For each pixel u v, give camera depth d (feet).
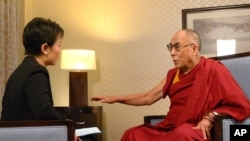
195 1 11.18
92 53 10.96
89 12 12.28
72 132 4.95
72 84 11.05
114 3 12.03
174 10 11.37
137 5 11.77
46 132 4.83
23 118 5.01
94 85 12.07
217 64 7.18
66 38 12.45
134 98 8.34
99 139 10.83
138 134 7.06
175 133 6.25
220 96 6.65
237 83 7.16
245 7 10.61
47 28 5.45
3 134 4.69
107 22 12.08
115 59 11.93
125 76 11.78
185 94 7.18
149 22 11.62
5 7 10.97
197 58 7.36
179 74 7.63
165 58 11.40
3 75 10.68
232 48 10.68
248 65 7.68
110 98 8.24
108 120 11.87
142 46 11.65
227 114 6.16
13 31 11.25
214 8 10.89
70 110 10.73
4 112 5.27
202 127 6.20
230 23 10.75
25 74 5.08
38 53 5.48
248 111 6.23
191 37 7.32
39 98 4.85
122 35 11.90
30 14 12.79
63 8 12.55
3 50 10.71
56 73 12.44
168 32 11.40
